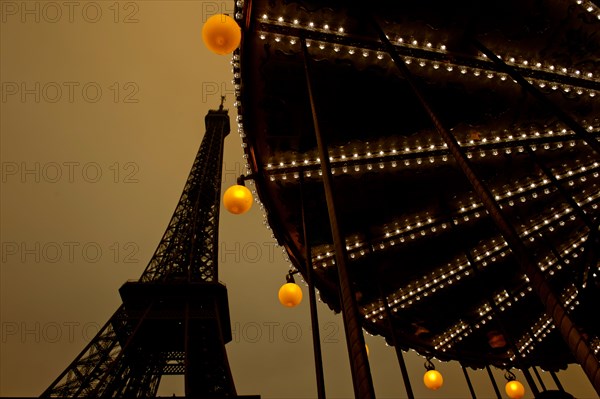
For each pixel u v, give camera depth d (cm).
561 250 1332
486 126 1046
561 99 998
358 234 1264
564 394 745
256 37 870
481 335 1532
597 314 910
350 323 383
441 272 1368
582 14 848
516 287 1420
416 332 1510
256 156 1070
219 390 3525
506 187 1174
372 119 1018
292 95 966
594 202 1210
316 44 877
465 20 860
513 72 805
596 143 644
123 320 4144
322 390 533
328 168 536
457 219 1240
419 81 949
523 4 837
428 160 1100
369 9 836
